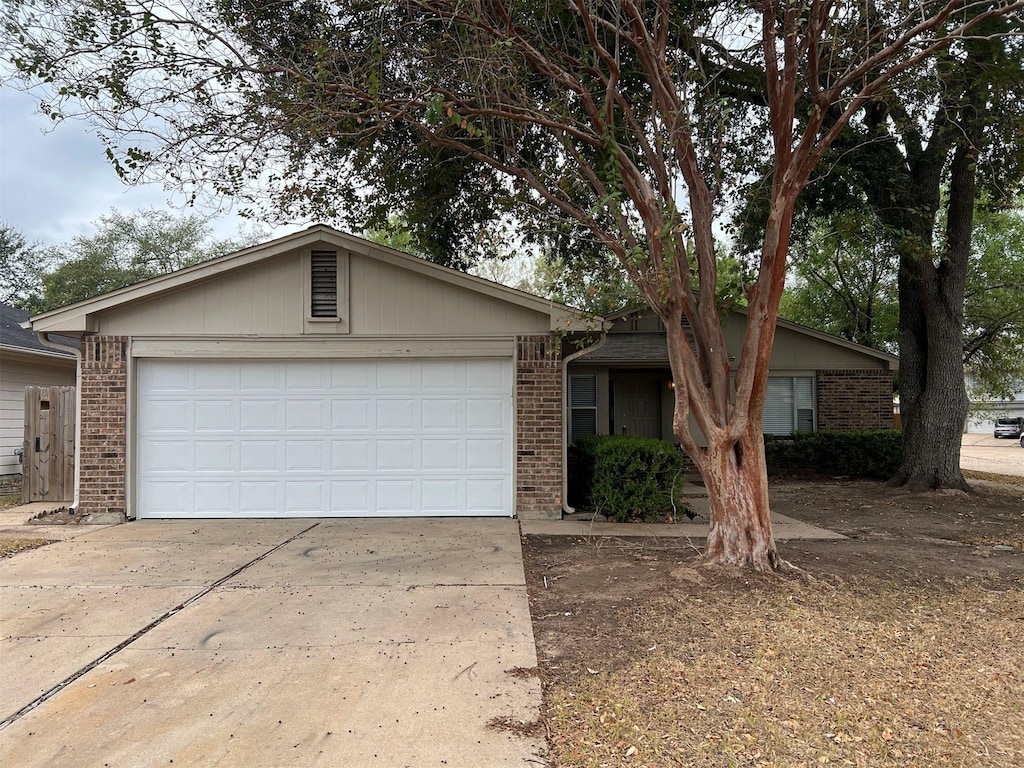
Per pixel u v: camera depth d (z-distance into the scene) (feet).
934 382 39.27
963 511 32.89
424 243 40.37
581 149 30.53
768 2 20.20
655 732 11.07
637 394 53.21
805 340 52.16
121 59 21.59
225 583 19.79
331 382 30.35
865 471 47.98
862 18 23.04
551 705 12.07
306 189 29.96
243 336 29.89
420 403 30.37
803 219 38.99
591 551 23.38
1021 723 11.43
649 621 16.15
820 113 19.29
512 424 30.27
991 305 59.26
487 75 23.22
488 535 26.18
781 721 11.44
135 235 95.04
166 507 29.99
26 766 10.15
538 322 30.17
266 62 24.31
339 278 29.91
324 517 30.01
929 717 11.60
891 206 36.76
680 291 20.35
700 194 21.93
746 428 20.51
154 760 10.32
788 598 17.79
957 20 27.17
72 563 22.13
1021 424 108.78
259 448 30.17
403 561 22.25
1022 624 16.25
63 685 13.01
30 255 95.25
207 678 13.29
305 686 12.90
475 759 10.32
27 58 20.45
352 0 24.04
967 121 30.81
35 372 46.26
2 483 42.32
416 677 13.26
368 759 10.33
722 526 20.70
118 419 29.53
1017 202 58.39
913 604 17.63
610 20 26.86
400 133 31.91
